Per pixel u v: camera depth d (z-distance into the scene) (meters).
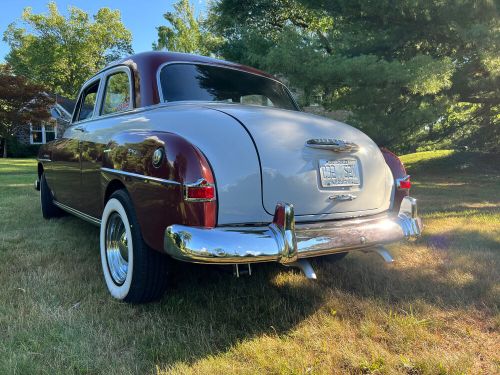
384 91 8.87
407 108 9.66
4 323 2.52
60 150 4.43
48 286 3.11
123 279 2.93
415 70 8.36
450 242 4.43
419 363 2.19
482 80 10.40
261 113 2.89
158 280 2.73
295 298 3.04
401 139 10.57
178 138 2.45
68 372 2.04
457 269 3.59
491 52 9.08
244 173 2.46
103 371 2.07
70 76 44.09
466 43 9.53
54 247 4.16
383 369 2.16
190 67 3.53
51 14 41.78
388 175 3.10
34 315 2.62
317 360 2.22
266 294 3.08
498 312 2.80
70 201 4.24
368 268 3.67
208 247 2.23
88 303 2.83
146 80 3.32
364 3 9.46
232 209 2.41
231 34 15.09
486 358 2.29
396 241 2.89
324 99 9.88
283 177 2.56
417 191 8.76
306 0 10.79
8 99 28.30
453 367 2.16
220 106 3.06
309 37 9.74
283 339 2.44
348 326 2.61
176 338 2.42
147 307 2.80
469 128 15.09
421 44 10.51
